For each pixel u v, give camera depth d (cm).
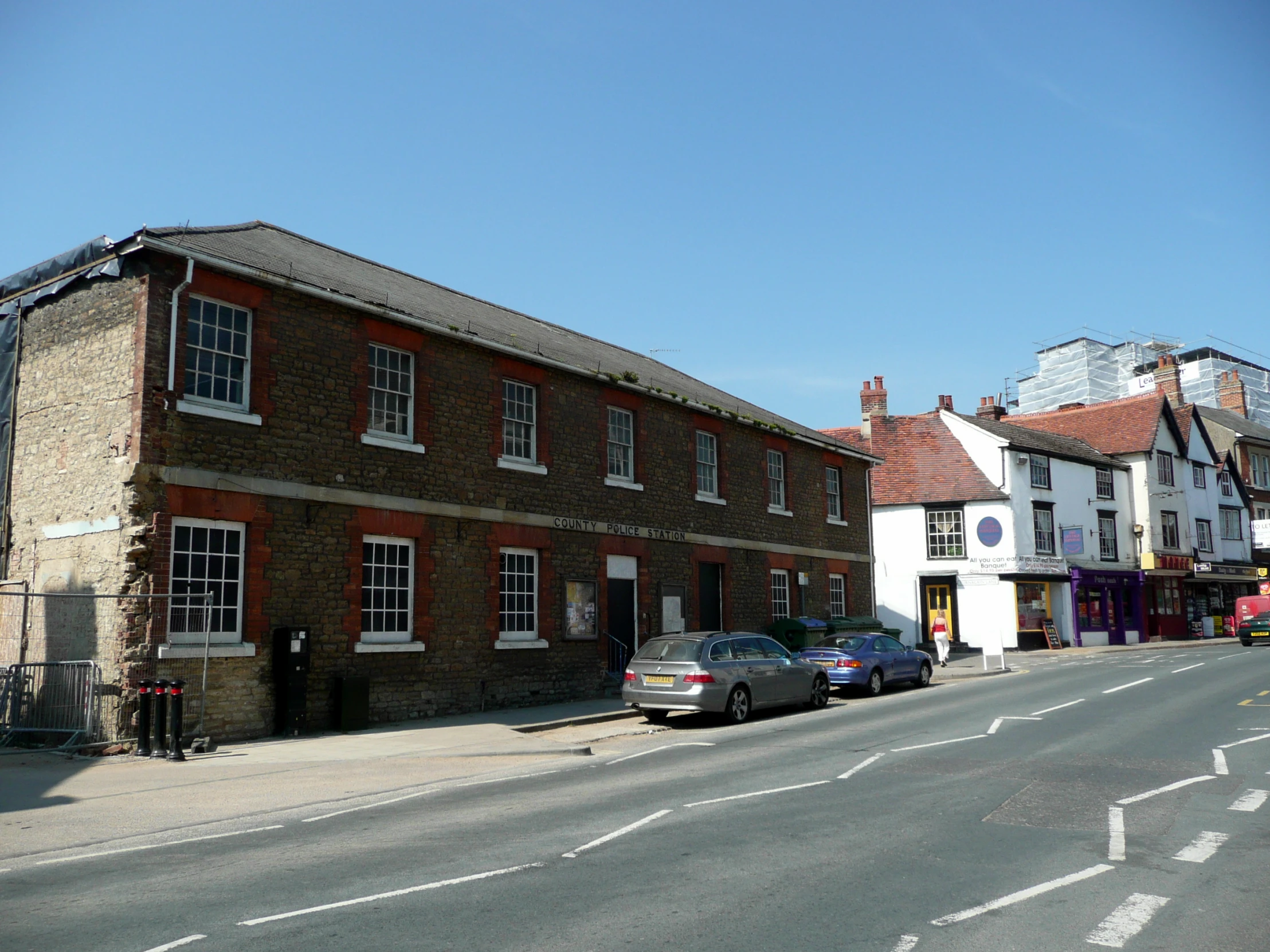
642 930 556
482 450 1820
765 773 1101
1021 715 1576
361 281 1788
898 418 4141
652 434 2262
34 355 1530
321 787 1070
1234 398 5772
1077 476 4097
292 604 1473
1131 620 4188
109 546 1334
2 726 1409
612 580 2109
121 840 821
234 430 1418
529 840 786
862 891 632
